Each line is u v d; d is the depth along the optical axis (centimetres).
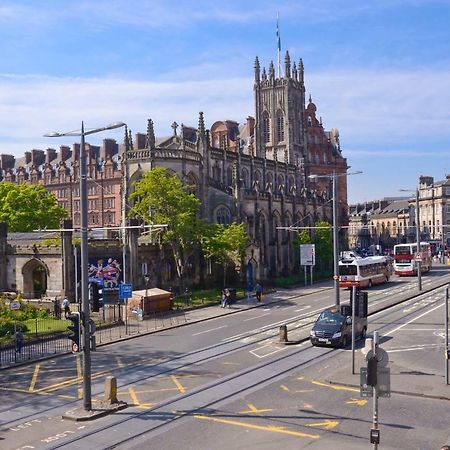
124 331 5059
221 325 5356
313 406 2694
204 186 9444
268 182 12606
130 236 7331
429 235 18362
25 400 2967
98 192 14850
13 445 2266
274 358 3781
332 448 2141
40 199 9812
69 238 6781
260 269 9212
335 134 16538
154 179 7412
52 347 4434
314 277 10312
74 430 2436
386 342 4188
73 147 15612
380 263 9019
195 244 7956
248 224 9912
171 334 4938
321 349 4056
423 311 5844
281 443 2209
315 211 12988
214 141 14450
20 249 7112
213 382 3184
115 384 2800
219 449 2166
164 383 3197
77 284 6075
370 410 2622
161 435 2338
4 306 5388
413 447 2147
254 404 2744
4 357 4059
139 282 7450
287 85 14238
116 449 2191
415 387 2939
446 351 3014
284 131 14325
